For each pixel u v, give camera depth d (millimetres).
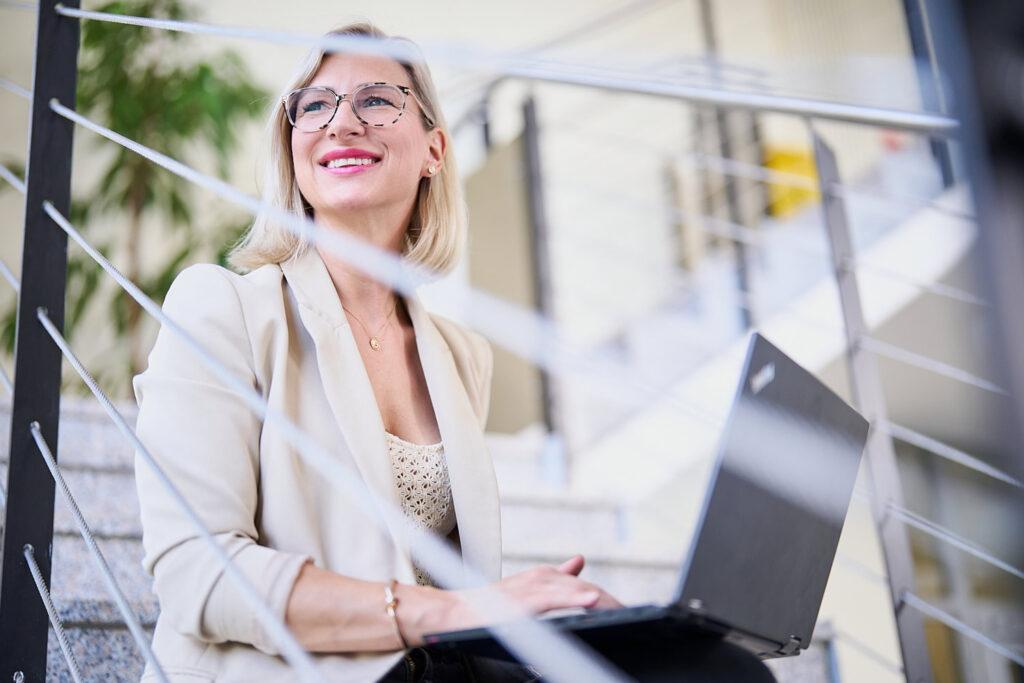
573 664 751
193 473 856
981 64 296
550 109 4004
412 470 1039
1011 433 296
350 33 1195
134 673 1266
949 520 2979
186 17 3523
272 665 804
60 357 1011
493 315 2703
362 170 1128
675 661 754
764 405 740
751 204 3420
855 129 3357
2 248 3336
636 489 2549
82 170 3342
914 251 2666
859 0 3693
